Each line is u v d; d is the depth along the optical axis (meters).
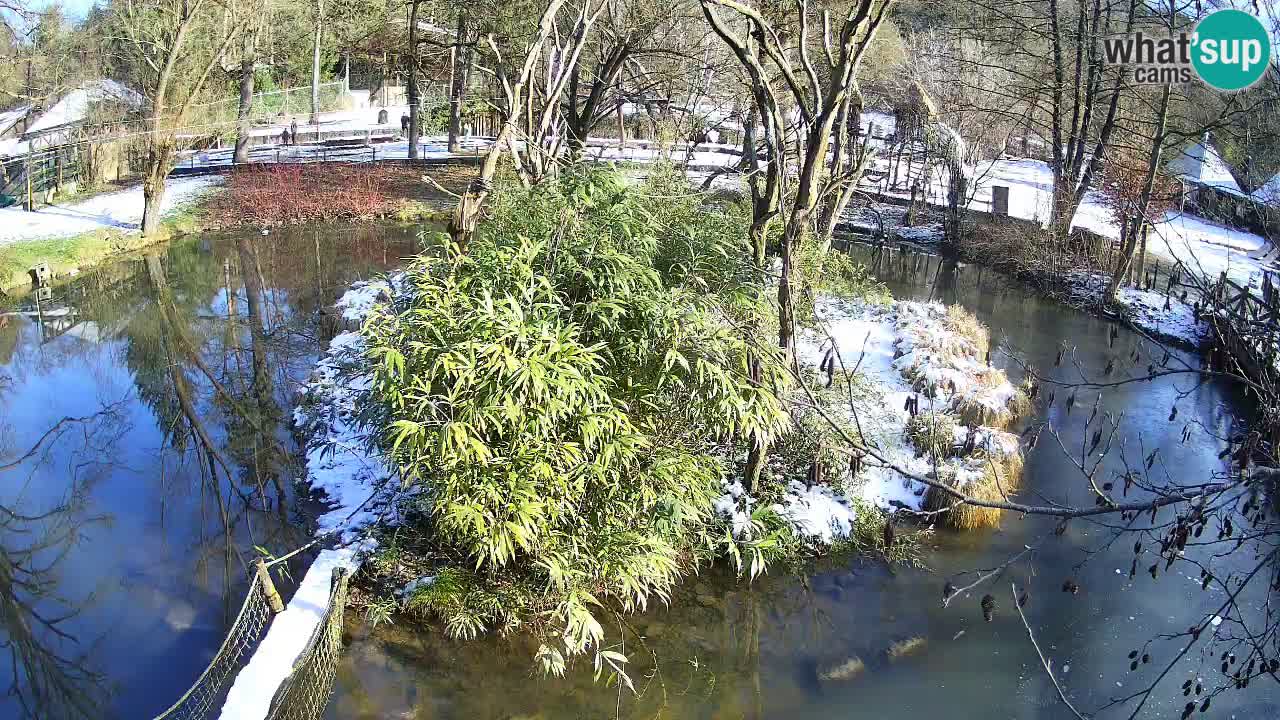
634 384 6.82
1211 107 14.22
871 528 8.18
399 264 18.27
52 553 8.11
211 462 9.77
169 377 12.40
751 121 16.69
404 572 7.18
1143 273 16.70
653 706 6.20
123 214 21.47
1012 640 6.88
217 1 21.42
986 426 9.84
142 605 7.36
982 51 24.23
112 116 24.66
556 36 11.09
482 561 7.12
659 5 17.80
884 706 6.23
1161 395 11.66
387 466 7.48
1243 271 15.34
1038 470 9.45
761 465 8.10
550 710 6.11
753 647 6.83
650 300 6.60
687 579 7.58
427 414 6.33
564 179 8.16
